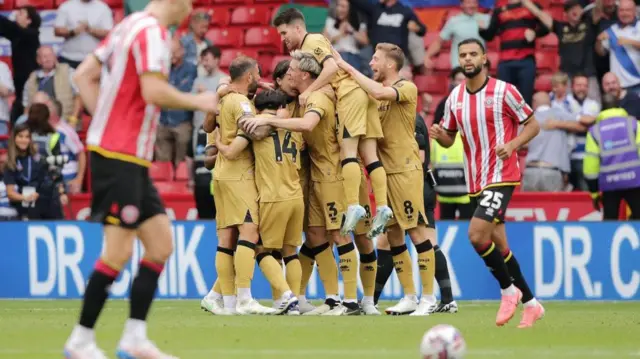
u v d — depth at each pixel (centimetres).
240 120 3316
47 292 4462
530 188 4975
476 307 3859
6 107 5622
